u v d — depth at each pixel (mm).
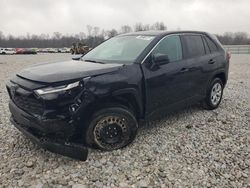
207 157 3529
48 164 3322
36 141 3242
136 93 3678
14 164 3322
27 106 3295
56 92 3059
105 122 3467
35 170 3193
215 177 3080
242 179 3049
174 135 4215
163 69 4043
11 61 22906
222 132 4367
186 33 4793
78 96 3156
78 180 3012
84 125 3375
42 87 3088
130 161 3395
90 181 3000
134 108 3854
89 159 3416
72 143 3291
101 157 3465
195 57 4742
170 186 2910
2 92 7434
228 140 4059
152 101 3967
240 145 3896
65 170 3197
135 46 4172
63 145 3207
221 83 5617
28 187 2883
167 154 3594
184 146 3836
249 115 5254
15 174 3113
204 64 4883
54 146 3176
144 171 3188
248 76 11180
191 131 4391
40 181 2984
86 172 3160
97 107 3430
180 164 3346
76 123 3207
